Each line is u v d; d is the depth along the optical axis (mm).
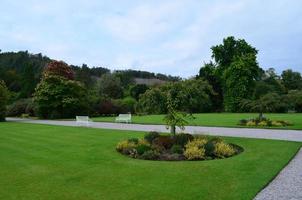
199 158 11602
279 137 17156
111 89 64438
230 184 8406
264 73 65375
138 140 14492
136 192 7949
